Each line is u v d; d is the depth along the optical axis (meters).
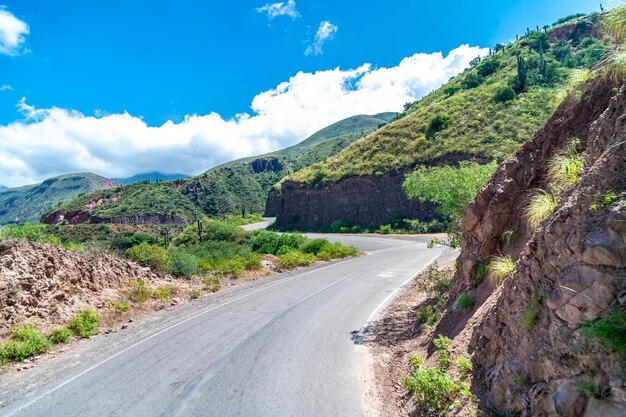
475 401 4.22
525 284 3.87
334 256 26.25
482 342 4.68
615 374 2.73
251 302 12.60
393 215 46.59
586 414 2.87
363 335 8.52
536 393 3.40
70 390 6.02
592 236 3.08
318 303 12.02
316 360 7.01
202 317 10.80
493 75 72.44
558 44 75.56
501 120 46.22
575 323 3.10
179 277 16.25
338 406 5.23
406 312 10.28
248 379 6.21
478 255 6.83
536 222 4.98
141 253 16.44
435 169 11.45
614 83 5.23
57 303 10.16
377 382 6.00
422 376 4.87
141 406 5.39
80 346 8.55
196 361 7.14
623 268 2.86
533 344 3.61
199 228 40.53
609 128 3.74
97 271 12.62
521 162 6.55
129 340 8.81
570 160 4.53
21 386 6.29
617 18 4.66
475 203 7.24
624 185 3.10
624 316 2.74
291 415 5.02
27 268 10.23
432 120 53.31
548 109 44.03
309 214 59.31
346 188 54.31
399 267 19.28
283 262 21.47
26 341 8.04
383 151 56.16
